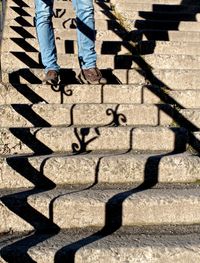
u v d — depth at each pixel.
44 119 3.76
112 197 2.97
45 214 2.92
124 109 3.85
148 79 4.45
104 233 2.87
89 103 3.96
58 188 3.17
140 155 3.40
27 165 3.18
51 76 3.99
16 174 3.17
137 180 3.29
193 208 3.00
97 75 4.14
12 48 5.10
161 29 5.98
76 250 2.61
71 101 4.06
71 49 5.18
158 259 2.64
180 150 3.66
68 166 3.21
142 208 2.96
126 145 3.60
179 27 5.95
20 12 6.21
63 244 2.68
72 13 6.30
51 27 4.06
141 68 4.71
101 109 3.82
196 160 3.33
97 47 5.10
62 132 3.51
